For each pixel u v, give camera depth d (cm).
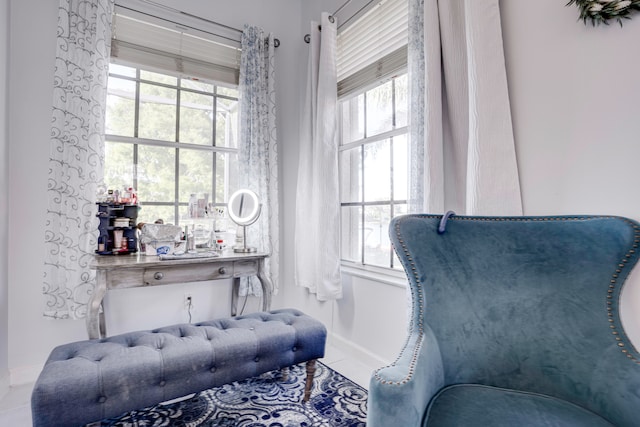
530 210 128
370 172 225
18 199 177
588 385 88
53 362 113
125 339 133
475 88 132
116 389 110
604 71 109
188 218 209
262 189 238
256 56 240
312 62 238
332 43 227
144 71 219
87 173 179
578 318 95
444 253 111
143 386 115
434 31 149
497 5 132
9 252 175
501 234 112
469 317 105
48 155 184
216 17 237
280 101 266
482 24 132
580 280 98
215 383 130
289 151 270
